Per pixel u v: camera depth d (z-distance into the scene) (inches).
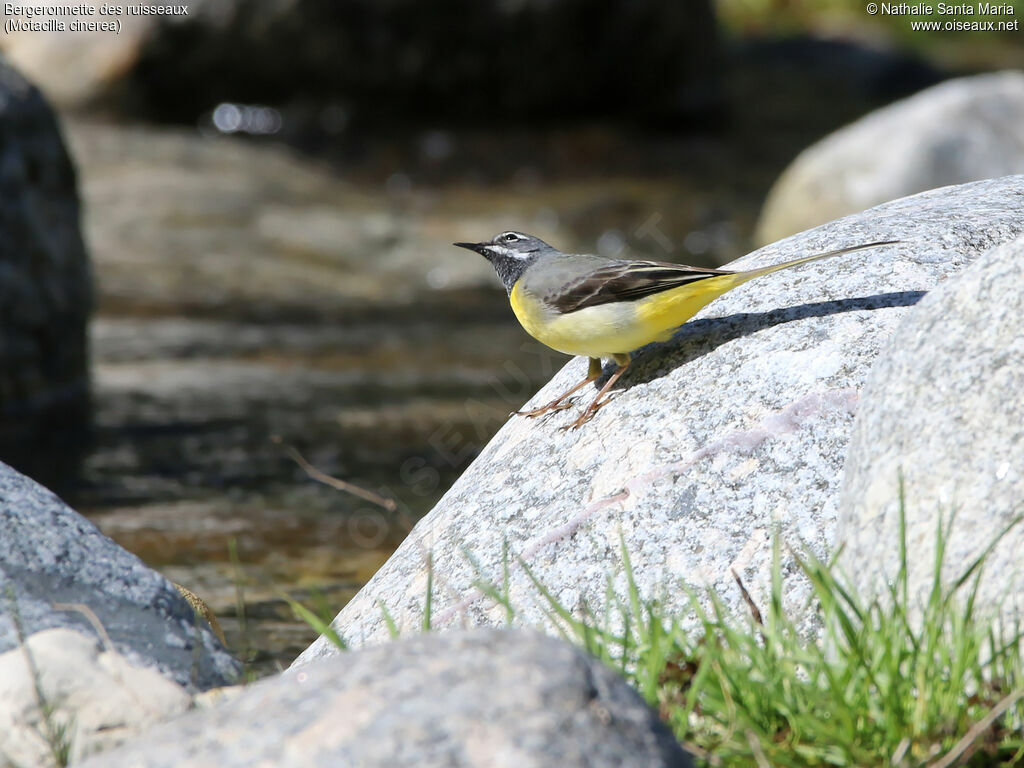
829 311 281.6
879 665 199.9
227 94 1309.1
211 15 1268.5
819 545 241.8
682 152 1402.6
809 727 198.7
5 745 197.8
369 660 176.4
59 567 230.1
